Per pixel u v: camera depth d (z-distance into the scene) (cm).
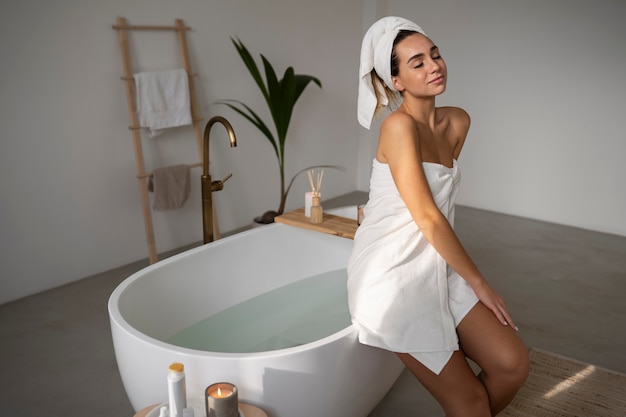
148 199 343
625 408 214
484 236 405
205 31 368
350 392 176
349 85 487
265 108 416
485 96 454
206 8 366
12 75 291
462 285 172
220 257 242
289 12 419
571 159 427
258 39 402
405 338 167
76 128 319
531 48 427
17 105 295
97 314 289
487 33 443
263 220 364
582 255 372
